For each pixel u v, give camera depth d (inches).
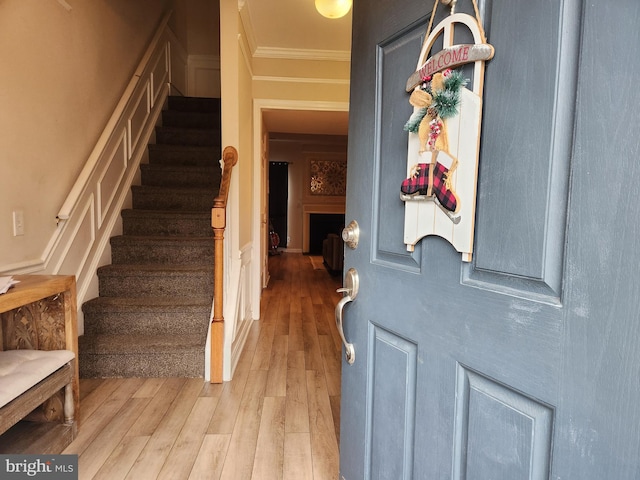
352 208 44.9
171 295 107.0
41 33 81.5
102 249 108.7
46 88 83.5
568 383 22.2
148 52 143.3
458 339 29.9
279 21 120.2
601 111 20.0
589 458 21.4
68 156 92.6
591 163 20.6
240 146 111.6
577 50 21.1
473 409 28.8
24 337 66.4
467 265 28.9
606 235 20.1
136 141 135.1
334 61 145.3
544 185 23.0
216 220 88.1
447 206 29.1
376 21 39.1
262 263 200.4
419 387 34.4
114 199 117.5
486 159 26.8
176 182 139.4
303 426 73.4
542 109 22.9
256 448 66.3
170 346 92.3
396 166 36.3
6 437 63.1
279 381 92.9
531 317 24.1
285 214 366.9
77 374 68.9
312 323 142.6
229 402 82.0
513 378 25.5
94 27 105.5
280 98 144.8
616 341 19.9
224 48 100.7
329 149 358.3
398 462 37.7
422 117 30.9
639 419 19.1
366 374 42.6
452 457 30.8
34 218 79.9
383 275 38.8
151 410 78.0
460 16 28.0
